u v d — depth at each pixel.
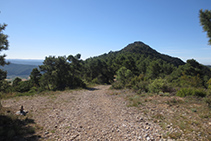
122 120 6.73
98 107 9.77
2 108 8.10
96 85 38.81
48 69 25.19
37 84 28.08
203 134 4.78
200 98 9.36
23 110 8.27
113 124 6.25
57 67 26.25
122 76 26.81
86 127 5.96
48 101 12.02
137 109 8.46
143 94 12.98
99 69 52.78
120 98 12.79
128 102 10.60
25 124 6.00
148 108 8.43
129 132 5.33
